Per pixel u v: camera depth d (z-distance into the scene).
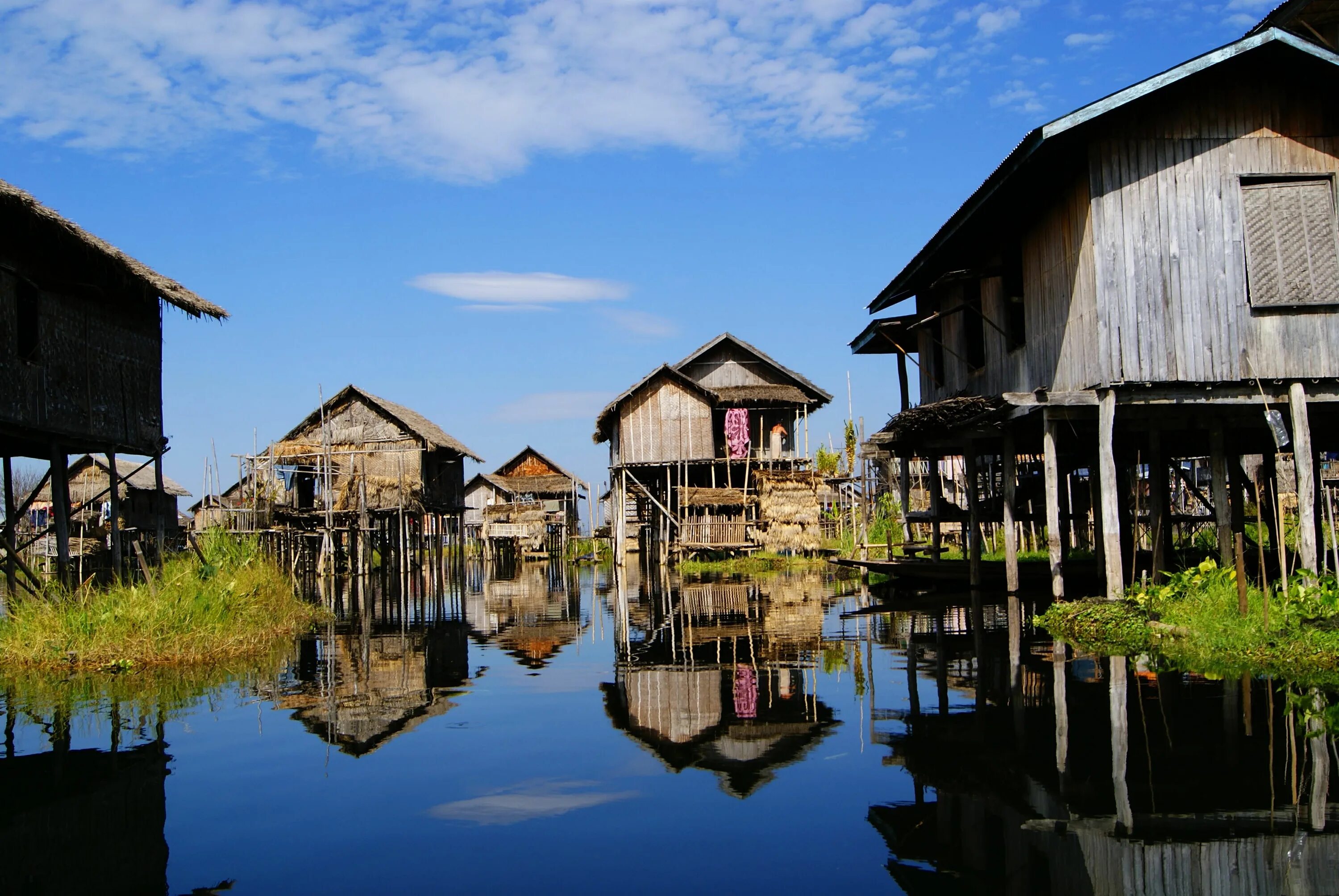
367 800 6.42
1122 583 12.70
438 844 5.52
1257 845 5.11
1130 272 12.39
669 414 34.69
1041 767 6.56
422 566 43.25
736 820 5.79
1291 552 17.55
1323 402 12.36
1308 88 12.56
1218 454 13.26
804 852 5.25
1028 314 14.75
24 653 12.45
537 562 52.03
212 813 6.19
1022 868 4.91
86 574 19.22
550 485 62.28
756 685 10.20
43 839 5.75
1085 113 12.03
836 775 6.64
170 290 16.05
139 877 5.12
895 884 4.78
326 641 15.38
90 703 9.90
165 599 13.68
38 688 10.84
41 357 14.76
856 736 7.70
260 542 27.88
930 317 16.41
